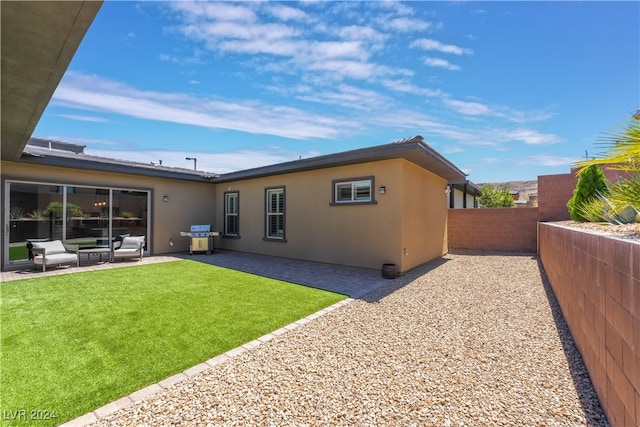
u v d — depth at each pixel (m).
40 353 3.24
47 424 2.17
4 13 2.48
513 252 11.66
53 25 2.65
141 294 5.53
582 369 2.92
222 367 2.97
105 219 9.86
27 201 8.43
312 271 7.75
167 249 11.30
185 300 5.16
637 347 1.76
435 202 10.12
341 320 4.25
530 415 2.27
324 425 2.17
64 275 7.22
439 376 2.81
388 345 3.46
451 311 4.62
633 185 2.89
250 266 8.48
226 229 12.38
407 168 7.80
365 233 8.07
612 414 2.12
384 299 5.26
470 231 12.65
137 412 2.31
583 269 3.08
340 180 8.56
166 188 11.30
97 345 3.43
